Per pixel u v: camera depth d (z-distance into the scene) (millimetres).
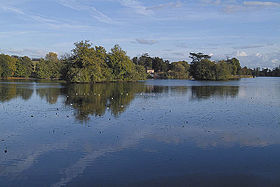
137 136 16141
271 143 14906
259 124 19672
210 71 132125
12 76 134125
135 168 11273
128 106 28234
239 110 26188
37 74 130375
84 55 82125
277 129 18156
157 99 35531
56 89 52688
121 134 16562
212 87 66062
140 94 43219
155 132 17094
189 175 10625
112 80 95188
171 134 16625
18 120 20484
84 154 12969
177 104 30344
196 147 14094
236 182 10094
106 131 17250
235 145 14492
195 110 25969
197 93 46312
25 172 10891
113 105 28812
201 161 12109
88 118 21359
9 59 124812
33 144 14484
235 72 180875
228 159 12383
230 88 62406
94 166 11492
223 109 26766
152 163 11836
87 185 9766
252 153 13211
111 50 98625
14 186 9680
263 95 43375
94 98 35875
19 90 48969
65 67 86312
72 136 16062
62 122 19828
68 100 33125
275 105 30172
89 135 16297
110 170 11086
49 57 161375
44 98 35219
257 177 10500
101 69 88625
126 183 9906
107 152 13258
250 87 67625
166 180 10180
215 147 14117
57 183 9914
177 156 12734
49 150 13531
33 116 22094
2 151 13367
